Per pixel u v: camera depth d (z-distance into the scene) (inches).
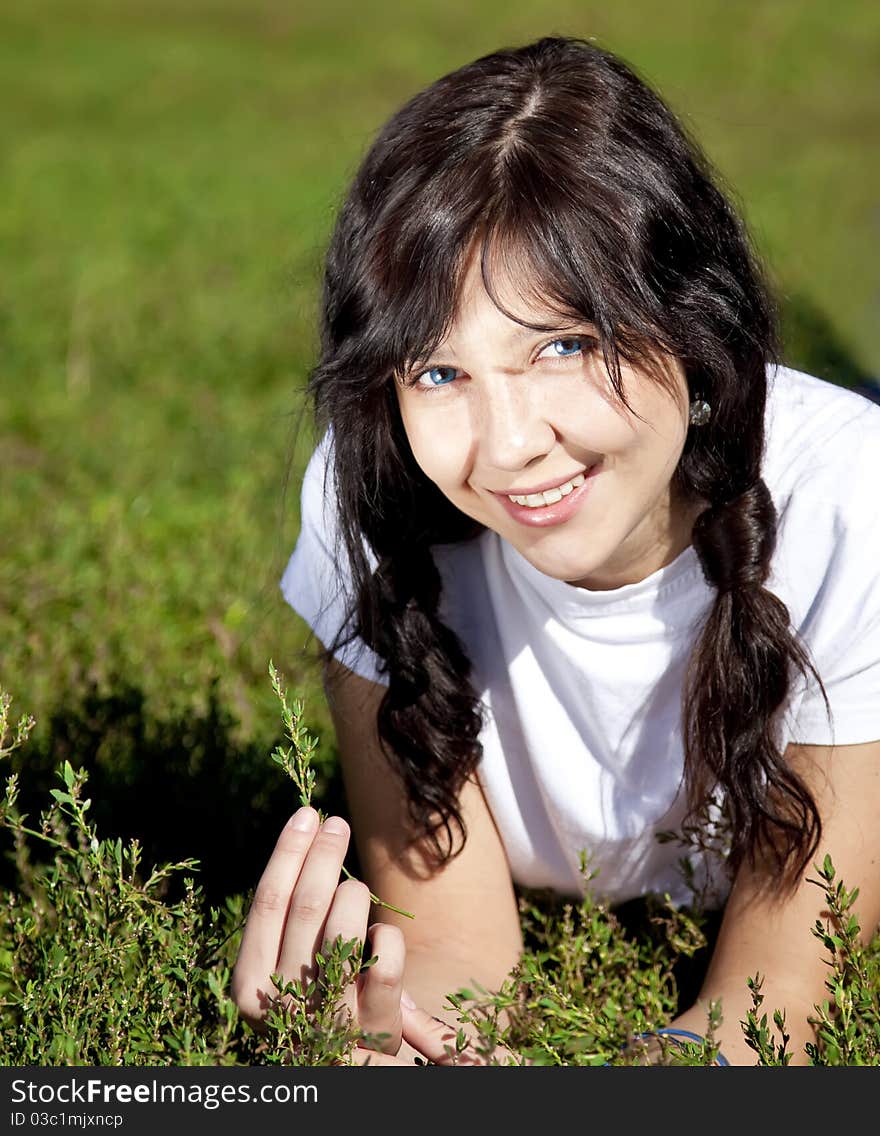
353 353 88.4
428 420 86.6
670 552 98.1
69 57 907.4
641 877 111.4
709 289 88.0
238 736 143.6
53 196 541.0
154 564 189.8
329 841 86.0
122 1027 89.4
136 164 605.9
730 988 98.4
